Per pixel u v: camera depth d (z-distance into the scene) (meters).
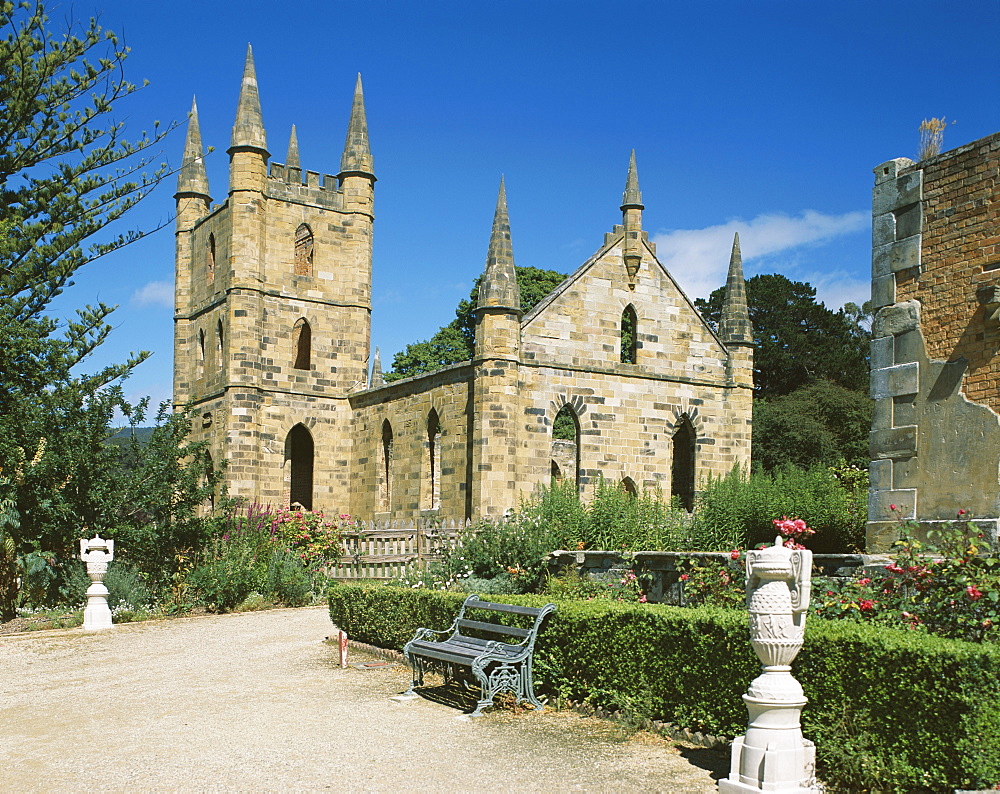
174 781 10.94
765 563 10.06
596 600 15.27
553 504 25.88
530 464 38.94
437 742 12.50
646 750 11.84
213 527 31.86
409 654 16.11
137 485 30.22
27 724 14.28
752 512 25.69
